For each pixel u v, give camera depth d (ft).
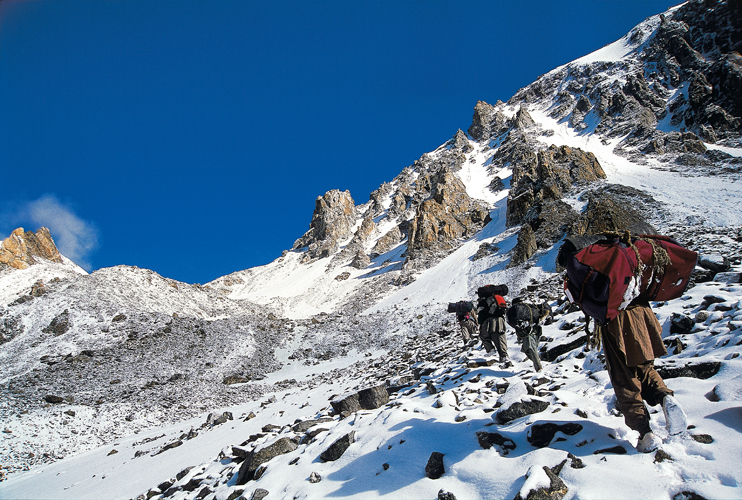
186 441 40.22
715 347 13.43
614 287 9.11
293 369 98.22
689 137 214.48
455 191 258.37
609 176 183.21
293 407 42.80
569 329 23.04
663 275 9.58
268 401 57.06
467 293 126.62
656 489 7.56
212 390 78.23
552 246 123.54
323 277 260.62
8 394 72.49
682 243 48.32
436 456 10.79
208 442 36.17
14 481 42.60
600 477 8.25
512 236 162.40
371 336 113.19
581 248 9.93
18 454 50.31
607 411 11.11
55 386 77.71
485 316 21.71
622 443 9.45
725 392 9.86
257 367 98.27
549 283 60.44
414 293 155.22
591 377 14.10
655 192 144.15
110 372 86.12
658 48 334.65
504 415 12.12
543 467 8.79
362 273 246.06
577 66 429.79
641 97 295.48
